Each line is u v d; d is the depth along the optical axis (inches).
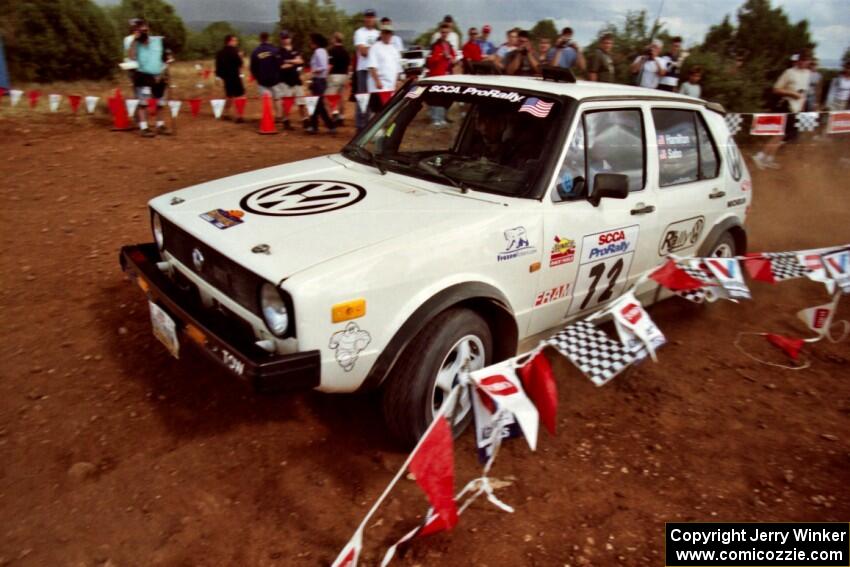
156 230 147.9
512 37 416.8
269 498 120.0
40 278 202.4
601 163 151.9
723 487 128.9
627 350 127.5
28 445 130.2
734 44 547.5
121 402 144.6
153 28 1181.7
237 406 145.3
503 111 152.2
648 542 114.2
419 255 118.3
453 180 145.7
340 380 114.3
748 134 443.5
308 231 122.8
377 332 115.6
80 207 269.1
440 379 127.9
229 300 122.1
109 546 107.9
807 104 427.5
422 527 105.9
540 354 118.5
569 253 144.8
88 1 785.6
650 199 163.8
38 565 103.7
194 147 391.2
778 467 135.3
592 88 159.0
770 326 201.2
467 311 125.7
